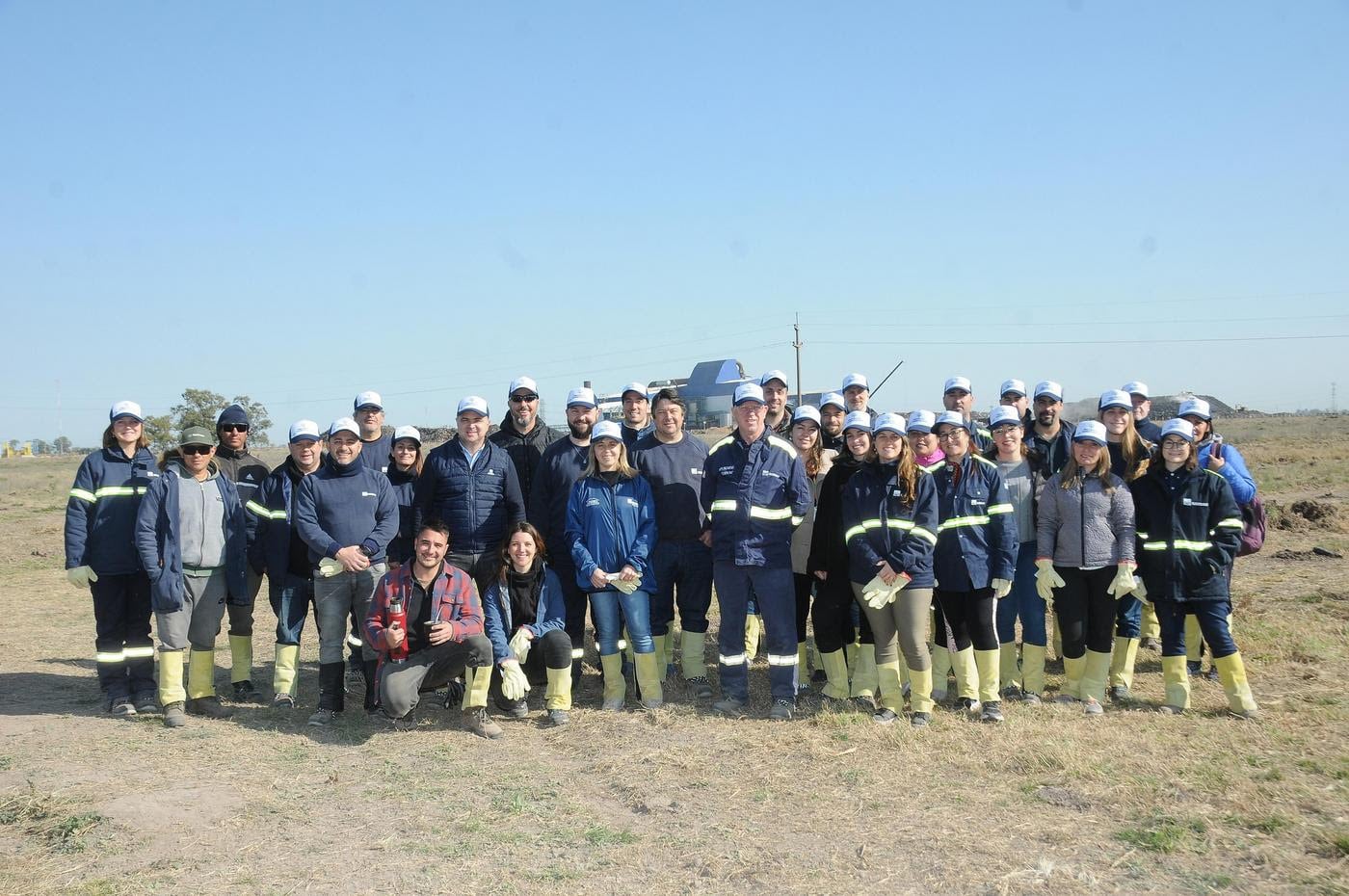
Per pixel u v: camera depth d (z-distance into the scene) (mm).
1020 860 4633
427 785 5910
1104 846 4770
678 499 8062
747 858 4723
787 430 9406
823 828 5090
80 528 7641
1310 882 4355
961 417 7199
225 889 4461
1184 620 7219
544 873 4617
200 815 5359
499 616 7547
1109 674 7703
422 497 7910
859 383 9555
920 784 5676
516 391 9078
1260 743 6180
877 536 6980
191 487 7641
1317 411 74625
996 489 7023
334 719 7523
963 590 7004
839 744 6480
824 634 7707
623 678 8016
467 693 7184
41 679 9008
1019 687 7840
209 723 7453
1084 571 7172
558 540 8312
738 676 7562
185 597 7555
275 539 7977
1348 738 6223
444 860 4781
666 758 6309
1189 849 4707
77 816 5230
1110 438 7836
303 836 5102
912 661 6930
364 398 8883
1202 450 8078
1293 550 14031
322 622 7562
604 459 7723
